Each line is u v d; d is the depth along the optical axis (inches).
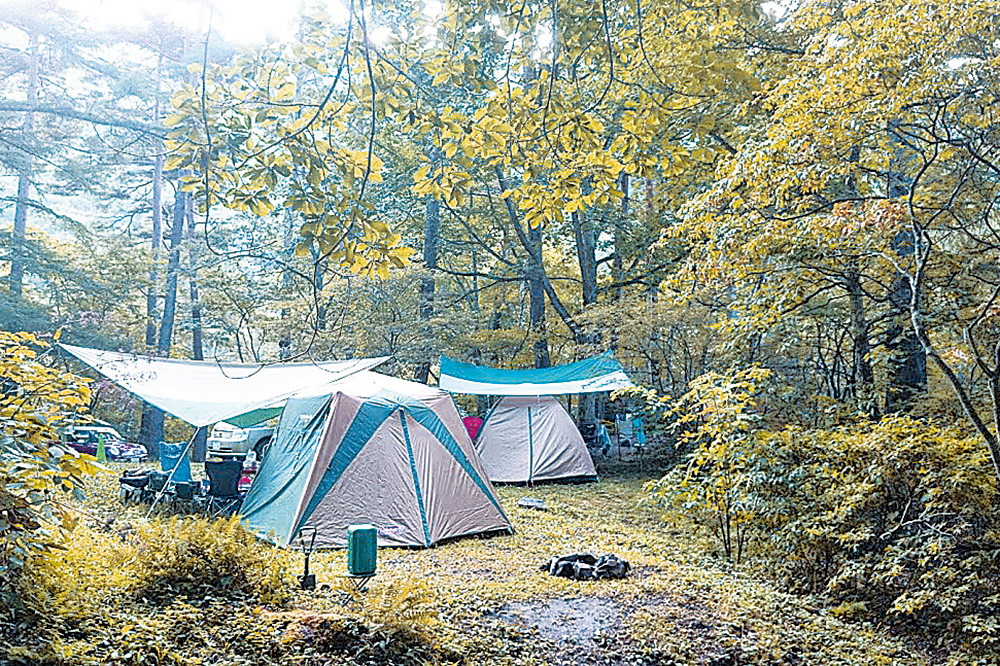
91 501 351.9
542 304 711.7
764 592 243.4
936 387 374.9
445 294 733.3
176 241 779.4
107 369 334.3
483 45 161.8
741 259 294.8
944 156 239.1
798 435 269.4
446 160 180.5
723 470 272.7
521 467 502.0
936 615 218.1
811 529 242.8
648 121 178.4
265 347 816.3
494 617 212.4
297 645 174.9
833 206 266.4
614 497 447.5
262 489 336.2
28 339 198.2
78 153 756.6
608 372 509.7
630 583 247.4
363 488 311.9
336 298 606.2
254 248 697.0
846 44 233.9
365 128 447.5
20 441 163.0
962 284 295.7
